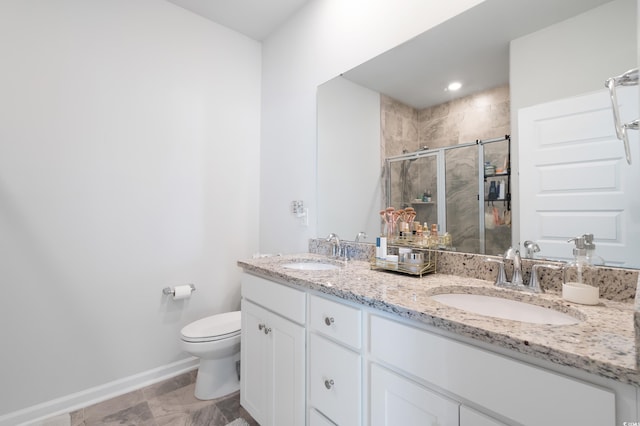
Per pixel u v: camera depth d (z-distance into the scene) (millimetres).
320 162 1913
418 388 786
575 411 553
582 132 948
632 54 870
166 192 1974
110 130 1760
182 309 2031
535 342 590
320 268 1676
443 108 1324
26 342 1513
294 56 2125
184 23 2062
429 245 1291
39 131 1547
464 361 702
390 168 1527
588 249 905
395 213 1480
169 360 1969
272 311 1356
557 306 859
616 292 864
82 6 1673
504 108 1137
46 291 1566
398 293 953
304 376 1165
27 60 1519
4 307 1460
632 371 477
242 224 2342
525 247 1064
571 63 979
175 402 1676
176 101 2020
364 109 1646
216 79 2213
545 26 1039
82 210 1671
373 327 910
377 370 890
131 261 1834
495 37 1161
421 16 1389
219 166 2225
